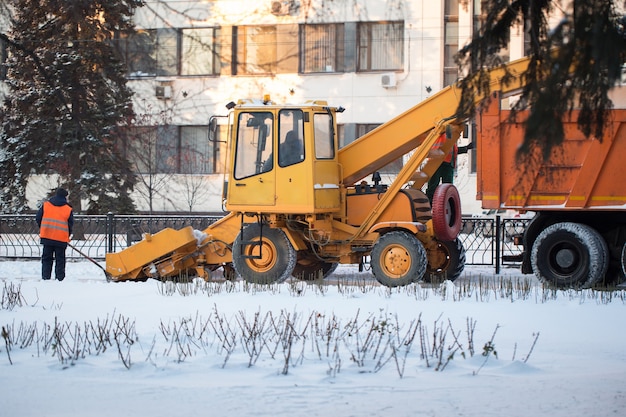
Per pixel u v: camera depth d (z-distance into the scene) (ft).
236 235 64.90
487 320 43.19
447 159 66.23
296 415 25.07
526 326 41.55
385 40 130.62
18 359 33.37
